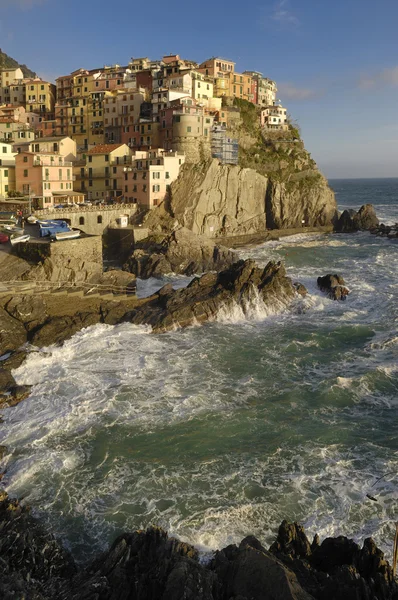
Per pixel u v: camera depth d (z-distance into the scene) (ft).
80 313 181.16
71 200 298.97
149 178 310.45
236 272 201.05
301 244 342.44
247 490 95.09
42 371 143.64
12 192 287.69
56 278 191.31
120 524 87.61
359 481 96.94
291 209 388.78
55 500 93.50
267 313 192.75
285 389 133.90
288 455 105.50
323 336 169.99
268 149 414.21
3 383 133.69
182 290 196.13
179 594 64.49
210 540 83.41
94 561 78.38
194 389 133.80
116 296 196.75
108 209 285.64
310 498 92.84
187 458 104.99
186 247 262.26
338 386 133.28
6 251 204.44
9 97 488.44
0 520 85.40
